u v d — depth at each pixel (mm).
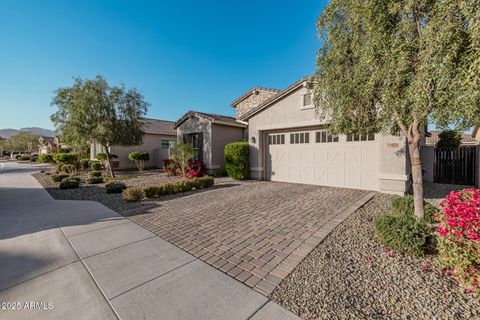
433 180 10578
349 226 4434
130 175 14414
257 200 6848
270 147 11148
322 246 3594
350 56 3967
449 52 2430
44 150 44250
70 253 3506
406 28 2934
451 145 10086
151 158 20594
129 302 2354
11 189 9586
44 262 3229
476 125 3018
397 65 3025
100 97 12055
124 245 3803
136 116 13539
